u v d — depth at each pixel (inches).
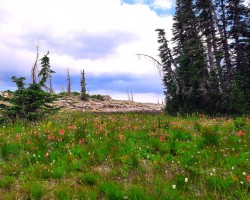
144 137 479.5
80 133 501.7
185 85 1043.3
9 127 599.2
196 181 299.0
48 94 725.3
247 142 439.2
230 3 1162.0
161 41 1103.6
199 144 423.2
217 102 922.7
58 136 475.8
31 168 346.6
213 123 679.7
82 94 2561.5
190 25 1197.1
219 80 1005.2
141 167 345.1
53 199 275.6
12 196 280.8
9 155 402.3
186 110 961.5
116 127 578.6
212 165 346.6
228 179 303.0
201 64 956.0
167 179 314.0
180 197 261.7
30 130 557.6
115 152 397.1
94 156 388.8
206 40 1149.7
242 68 1102.4
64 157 380.2
